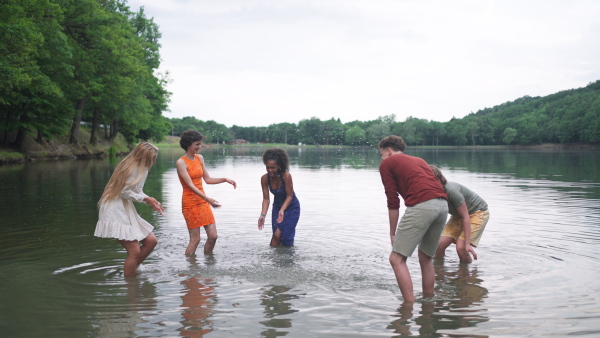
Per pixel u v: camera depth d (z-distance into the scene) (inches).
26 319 134.3
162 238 255.8
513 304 148.0
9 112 1089.4
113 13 1384.1
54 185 539.5
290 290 163.9
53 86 1017.5
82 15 1216.8
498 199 420.8
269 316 137.3
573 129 4549.7
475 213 223.6
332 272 187.8
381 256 215.0
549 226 286.4
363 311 142.1
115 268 193.9
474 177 690.2
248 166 1017.5
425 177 164.7
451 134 5580.7
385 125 6033.5
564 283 171.0
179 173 223.5
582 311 140.5
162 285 169.6
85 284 170.9
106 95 1332.4
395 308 145.2
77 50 1208.2
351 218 320.5
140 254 194.2
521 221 303.7
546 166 1003.3
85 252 221.3
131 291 162.2
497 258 210.5
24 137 1160.2
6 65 771.4
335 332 124.6
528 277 179.9
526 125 5290.4
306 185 575.2
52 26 1013.8
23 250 224.8
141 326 128.9
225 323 131.3
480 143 5674.2
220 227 289.7
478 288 166.4
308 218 320.2
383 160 178.4
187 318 135.3
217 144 6127.0
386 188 169.8
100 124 1936.5
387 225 293.4
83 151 1379.2
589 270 188.9
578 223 296.4
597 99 4562.0
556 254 216.5
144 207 375.6
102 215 186.5
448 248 236.7
